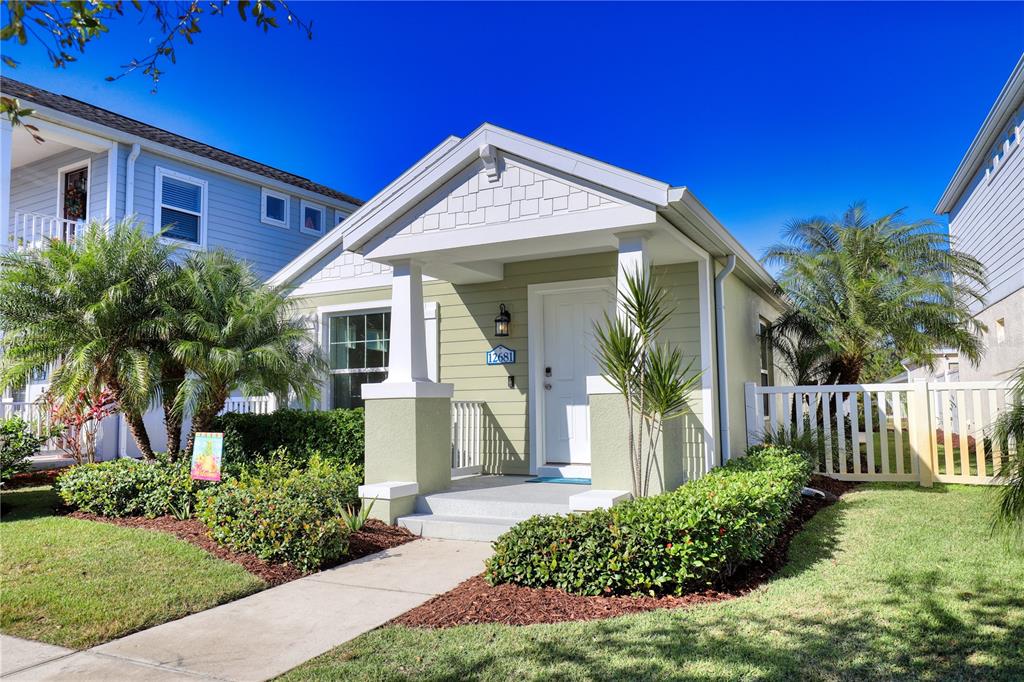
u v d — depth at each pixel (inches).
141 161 519.5
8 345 299.1
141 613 171.8
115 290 296.5
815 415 365.7
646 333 242.7
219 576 201.3
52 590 187.5
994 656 132.6
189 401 311.1
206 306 319.6
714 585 182.9
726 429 327.3
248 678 134.9
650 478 248.8
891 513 257.0
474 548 246.2
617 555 178.4
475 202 281.1
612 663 134.9
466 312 382.6
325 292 435.5
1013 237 529.0
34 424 421.1
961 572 181.8
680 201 242.1
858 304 431.8
